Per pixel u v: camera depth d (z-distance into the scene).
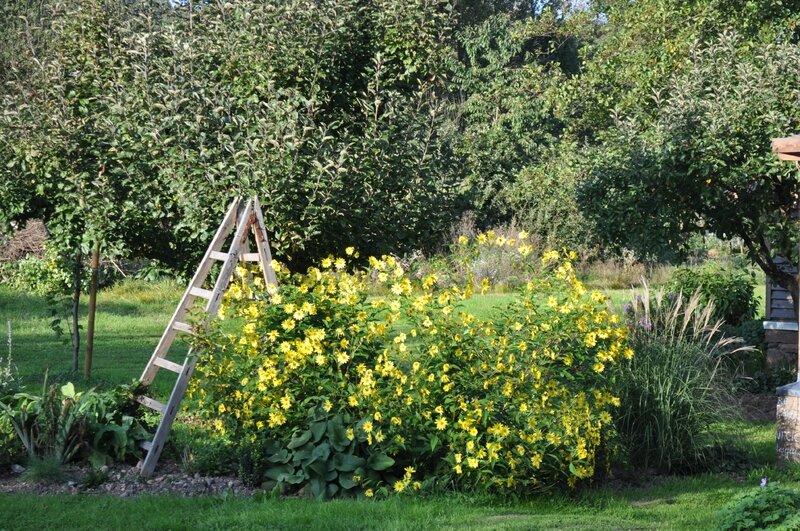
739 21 13.26
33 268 22.17
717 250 26.75
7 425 6.99
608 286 26.22
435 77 10.01
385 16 9.81
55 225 9.84
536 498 6.26
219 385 6.69
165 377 11.96
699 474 7.46
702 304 13.49
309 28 9.16
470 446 5.96
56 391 6.97
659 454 7.41
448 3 10.14
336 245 9.11
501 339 6.24
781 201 10.66
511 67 34.62
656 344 7.83
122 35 10.10
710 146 9.79
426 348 6.36
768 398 10.71
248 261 7.47
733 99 10.07
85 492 6.25
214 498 6.06
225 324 7.20
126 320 19.84
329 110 9.65
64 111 9.24
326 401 6.30
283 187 8.23
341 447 6.27
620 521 5.68
